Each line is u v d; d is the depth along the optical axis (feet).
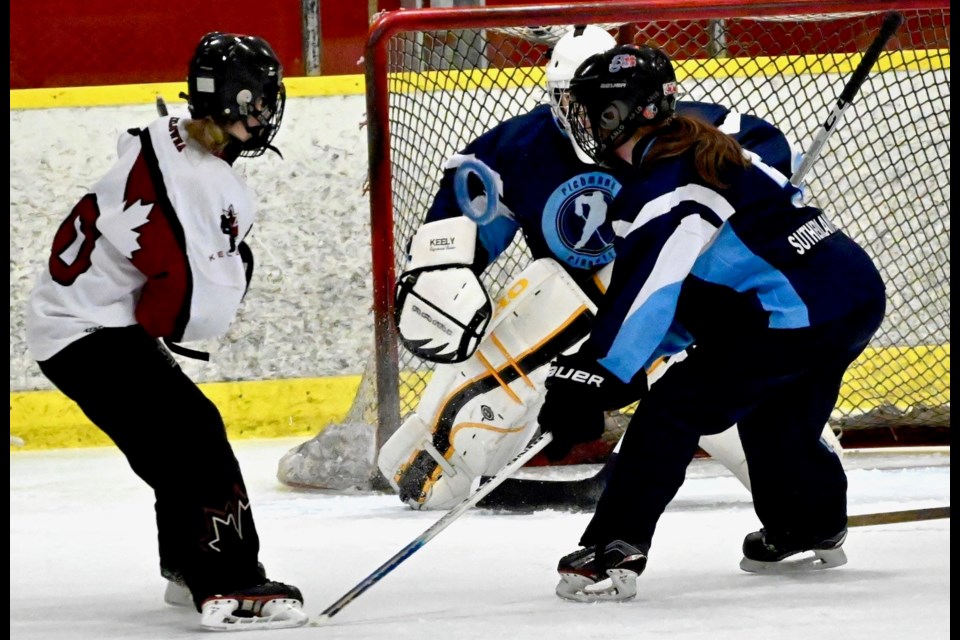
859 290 31.63
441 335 43.11
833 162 60.18
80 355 28.89
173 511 29.12
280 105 30.12
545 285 43.14
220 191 28.43
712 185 29.99
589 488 44.91
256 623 29.19
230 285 29.09
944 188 59.88
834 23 61.57
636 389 30.78
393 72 51.70
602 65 31.24
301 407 61.21
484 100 54.39
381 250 49.83
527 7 48.34
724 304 31.42
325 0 67.51
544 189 42.65
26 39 65.98
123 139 29.91
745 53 62.18
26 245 59.31
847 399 60.34
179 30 66.90
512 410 44.04
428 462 44.88
